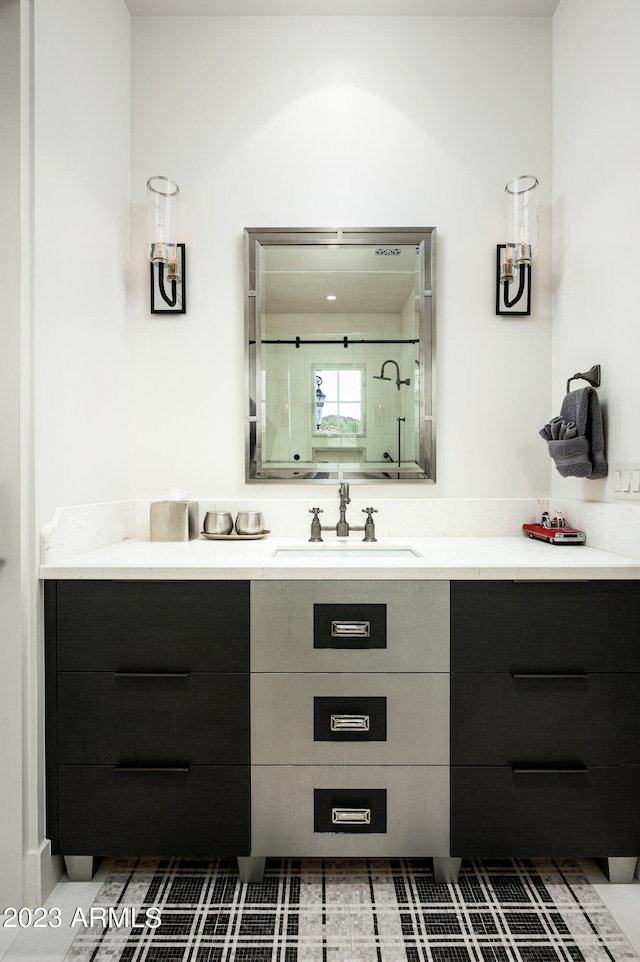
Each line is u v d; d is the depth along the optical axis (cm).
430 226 193
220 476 196
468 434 196
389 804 134
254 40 194
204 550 161
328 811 134
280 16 194
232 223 194
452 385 195
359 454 195
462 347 195
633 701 134
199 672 133
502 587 134
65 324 147
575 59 178
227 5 189
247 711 133
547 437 174
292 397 195
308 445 195
